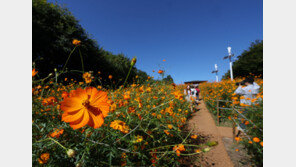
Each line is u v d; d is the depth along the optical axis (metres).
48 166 0.88
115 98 1.84
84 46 9.59
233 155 1.91
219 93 5.16
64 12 9.39
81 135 1.00
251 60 16.31
